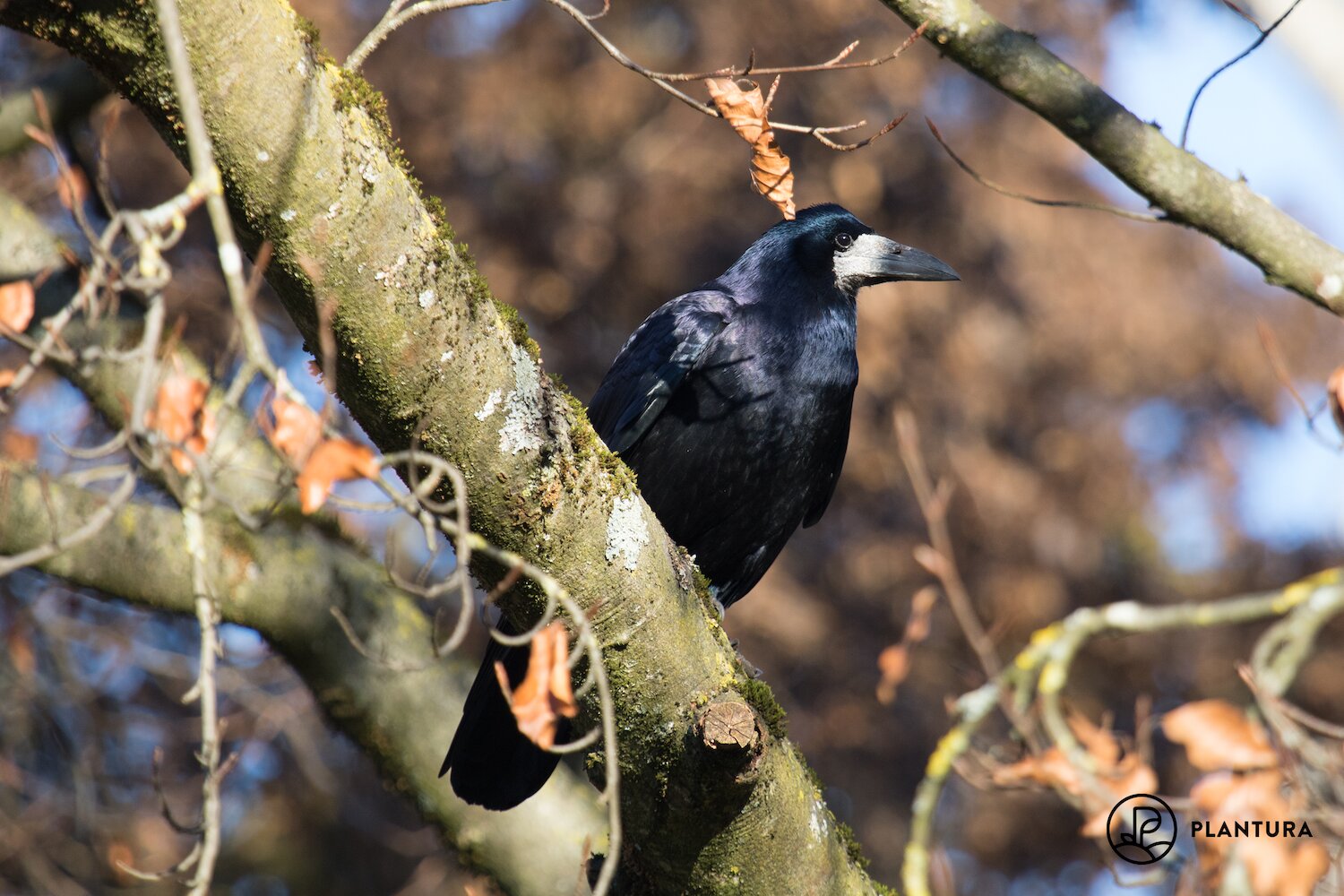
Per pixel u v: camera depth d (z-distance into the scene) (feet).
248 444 32.19
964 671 31.40
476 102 66.49
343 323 16.76
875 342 69.36
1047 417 77.15
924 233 72.90
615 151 70.23
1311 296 23.25
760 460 29.66
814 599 73.31
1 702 44.98
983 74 22.84
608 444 29.17
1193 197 22.85
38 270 32.32
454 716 32.83
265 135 15.97
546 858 32.30
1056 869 72.08
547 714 16.07
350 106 16.48
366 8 65.46
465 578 15.40
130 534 31.17
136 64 15.84
